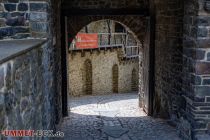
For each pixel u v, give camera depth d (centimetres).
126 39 2455
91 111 1210
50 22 645
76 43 2127
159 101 996
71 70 2133
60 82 984
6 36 569
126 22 1134
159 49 983
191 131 673
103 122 968
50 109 603
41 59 503
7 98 304
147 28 1060
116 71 2416
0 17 567
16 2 569
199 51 632
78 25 1128
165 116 944
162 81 958
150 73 1044
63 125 923
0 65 280
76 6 1028
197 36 629
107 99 1881
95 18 1129
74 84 2159
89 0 1036
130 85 2542
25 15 571
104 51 2311
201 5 617
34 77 440
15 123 332
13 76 326
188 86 688
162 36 948
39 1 571
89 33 2197
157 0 983
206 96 645
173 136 780
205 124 652
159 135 800
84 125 928
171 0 860
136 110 1188
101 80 2330
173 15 849
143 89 1163
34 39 564
